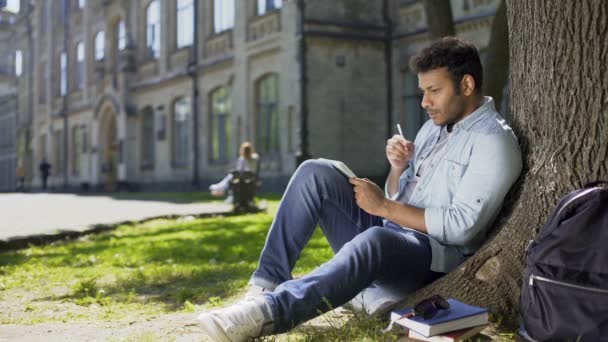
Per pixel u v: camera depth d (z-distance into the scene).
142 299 4.54
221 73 24.50
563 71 2.89
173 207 14.01
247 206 12.70
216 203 15.53
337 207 3.07
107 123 34.00
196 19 25.95
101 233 9.62
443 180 3.04
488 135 2.92
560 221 2.47
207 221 11.09
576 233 2.39
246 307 2.56
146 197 20.41
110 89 31.91
